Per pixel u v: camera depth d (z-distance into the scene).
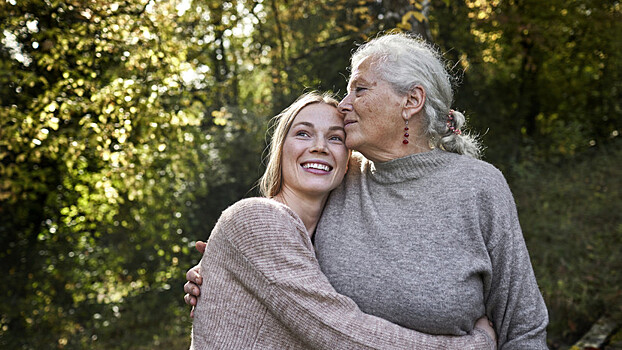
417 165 1.77
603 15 8.51
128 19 4.82
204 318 1.61
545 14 8.27
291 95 9.03
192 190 7.12
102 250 6.62
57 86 4.67
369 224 1.75
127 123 4.75
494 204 1.67
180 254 7.05
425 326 1.61
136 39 4.81
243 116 8.44
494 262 1.67
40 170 5.66
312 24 8.91
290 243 1.58
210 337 1.58
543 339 1.66
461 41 8.72
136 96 4.74
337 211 1.85
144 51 4.82
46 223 6.48
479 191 1.69
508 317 1.67
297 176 1.82
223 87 7.40
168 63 5.04
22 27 4.85
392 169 1.80
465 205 1.68
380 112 1.76
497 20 7.51
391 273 1.65
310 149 1.80
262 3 7.38
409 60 1.77
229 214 1.65
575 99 9.34
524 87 9.11
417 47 1.83
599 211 6.25
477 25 8.48
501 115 8.84
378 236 1.71
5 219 6.23
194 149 6.65
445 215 1.68
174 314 6.70
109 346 6.07
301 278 1.54
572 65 9.16
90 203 6.28
